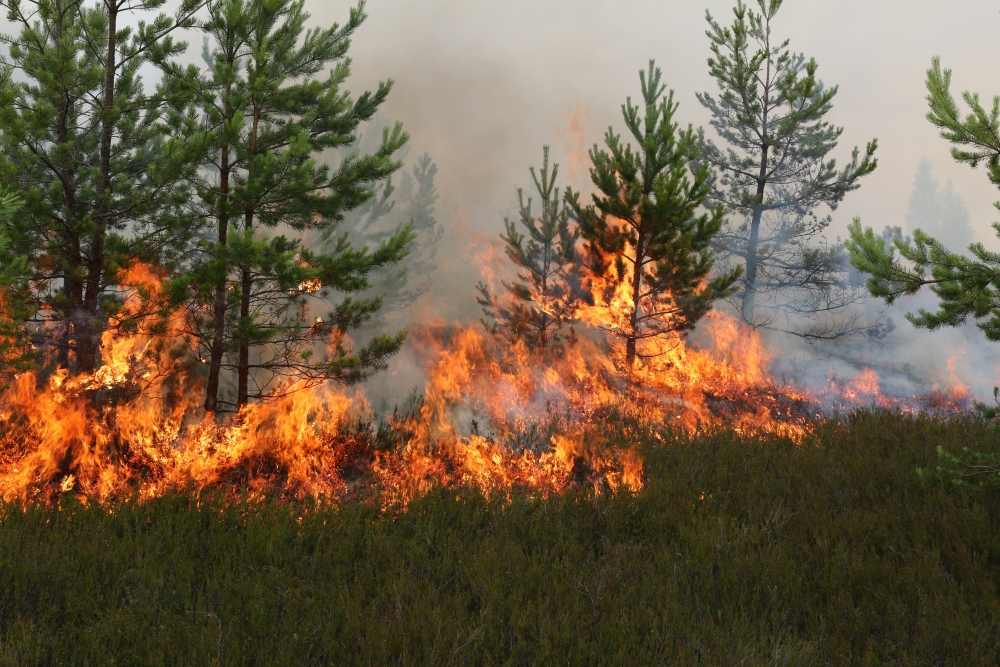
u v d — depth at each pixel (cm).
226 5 742
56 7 743
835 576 452
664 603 422
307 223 855
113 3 790
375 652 347
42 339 786
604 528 558
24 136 668
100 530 491
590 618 397
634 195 1059
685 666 352
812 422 952
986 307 512
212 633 351
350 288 791
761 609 428
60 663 331
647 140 1033
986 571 451
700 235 1073
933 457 691
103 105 785
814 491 618
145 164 872
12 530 472
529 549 522
